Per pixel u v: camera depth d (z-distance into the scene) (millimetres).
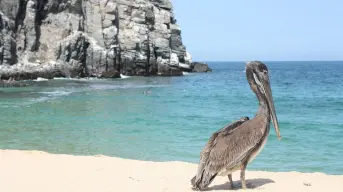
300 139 16344
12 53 51344
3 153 10953
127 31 62125
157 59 65312
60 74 54031
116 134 17453
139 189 7668
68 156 10734
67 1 57062
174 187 7793
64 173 8836
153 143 15500
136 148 14492
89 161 10109
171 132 18141
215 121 21859
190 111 26188
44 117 22172
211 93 40219
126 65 61281
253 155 7129
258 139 6984
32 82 47344
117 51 59562
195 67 84938
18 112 23906
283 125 20203
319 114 25406
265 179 8797
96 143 15391
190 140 16203
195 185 7070
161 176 8719
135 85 47031
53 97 32656
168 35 66875
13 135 16844
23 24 53375
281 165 12102
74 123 20359
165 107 28078
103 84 47031
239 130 7074
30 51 53438
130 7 62906
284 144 15359
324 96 38938
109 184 8000
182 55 73562
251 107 29156
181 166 9812
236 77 73938
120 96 34750
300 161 12664
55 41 55250
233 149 6957
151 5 66375
